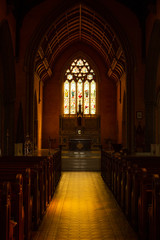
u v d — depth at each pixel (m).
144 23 20.34
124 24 20.62
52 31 24.72
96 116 33.19
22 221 5.81
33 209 7.41
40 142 31.33
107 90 33.31
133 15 20.66
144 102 20.31
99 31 26.77
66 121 33.06
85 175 19.09
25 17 20.59
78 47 33.22
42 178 8.48
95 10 20.75
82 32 30.36
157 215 5.19
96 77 33.38
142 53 20.39
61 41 29.12
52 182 12.00
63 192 12.96
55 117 33.06
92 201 11.05
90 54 33.34
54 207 10.05
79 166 21.69
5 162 9.12
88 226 7.80
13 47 19.77
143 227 6.30
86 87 33.69
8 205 4.23
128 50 20.53
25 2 20.42
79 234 7.12
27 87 20.28
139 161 9.11
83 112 33.38
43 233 7.18
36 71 26.80
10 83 20.09
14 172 6.80
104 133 33.06
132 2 20.48
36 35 20.55
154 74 20.02
